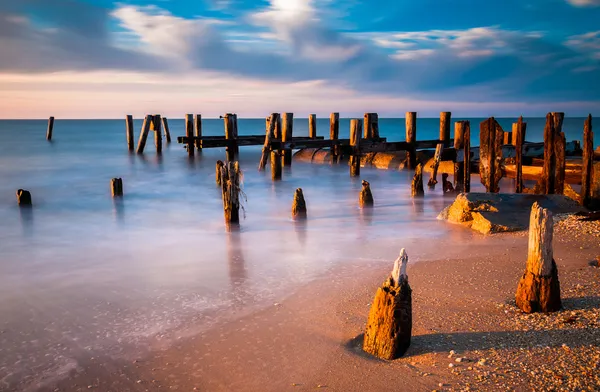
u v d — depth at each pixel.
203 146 25.55
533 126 123.50
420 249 9.41
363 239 10.45
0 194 18.02
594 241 8.91
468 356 4.78
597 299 5.96
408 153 22.41
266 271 8.40
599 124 104.19
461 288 6.96
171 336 5.95
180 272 8.51
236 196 11.67
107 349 5.68
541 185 12.37
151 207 15.38
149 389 4.77
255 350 5.46
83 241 11.07
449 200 15.28
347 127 108.94
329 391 4.48
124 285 7.90
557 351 4.70
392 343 4.93
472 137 57.72
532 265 5.81
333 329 5.89
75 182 21.20
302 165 26.19
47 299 7.37
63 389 4.86
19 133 77.38
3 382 5.03
